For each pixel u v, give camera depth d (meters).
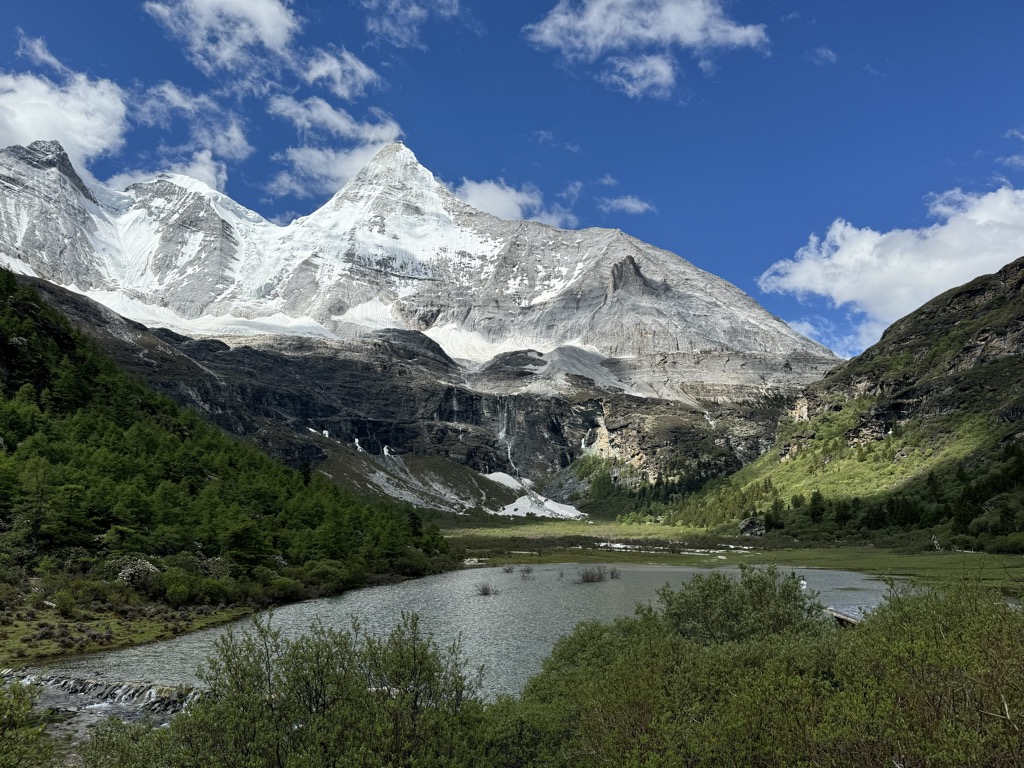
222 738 21.25
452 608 93.31
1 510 92.38
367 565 137.50
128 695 47.34
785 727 19.08
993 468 186.88
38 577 80.19
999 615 22.16
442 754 21.72
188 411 179.38
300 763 19.44
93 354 171.12
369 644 24.45
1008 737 15.45
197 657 59.41
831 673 25.58
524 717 26.25
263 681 22.72
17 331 149.50
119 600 78.50
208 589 90.44
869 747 17.31
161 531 101.31
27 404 124.94
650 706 23.42
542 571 152.88
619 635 39.78
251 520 112.75
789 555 176.00
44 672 28.55
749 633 39.62
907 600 28.83
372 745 20.69
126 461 119.00
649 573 144.12
